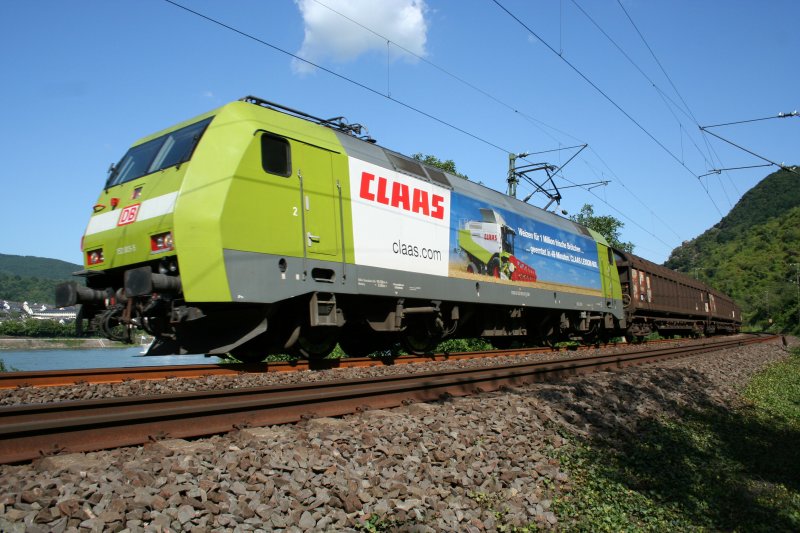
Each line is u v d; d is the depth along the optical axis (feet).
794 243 334.85
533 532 14.67
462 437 19.86
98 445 14.85
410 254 39.29
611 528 15.89
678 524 17.03
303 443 16.47
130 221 29.48
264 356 36.19
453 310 45.32
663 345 76.38
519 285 51.83
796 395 45.73
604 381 35.29
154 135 32.89
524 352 55.06
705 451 25.66
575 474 19.45
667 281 96.02
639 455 22.47
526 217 54.95
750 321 287.48
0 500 10.95
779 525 18.16
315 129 34.37
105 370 28.25
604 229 127.65
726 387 43.57
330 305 33.35
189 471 13.46
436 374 29.37
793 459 26.27
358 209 35.45
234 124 29.58
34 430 14.08
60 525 10.48
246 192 28.76
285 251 30.42
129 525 10.85
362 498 13.79
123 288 29.55
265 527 11.86
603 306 68.44
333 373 32.12
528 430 22.62
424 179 41.70
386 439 18.35
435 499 14.78
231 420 17.87
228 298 27.32
